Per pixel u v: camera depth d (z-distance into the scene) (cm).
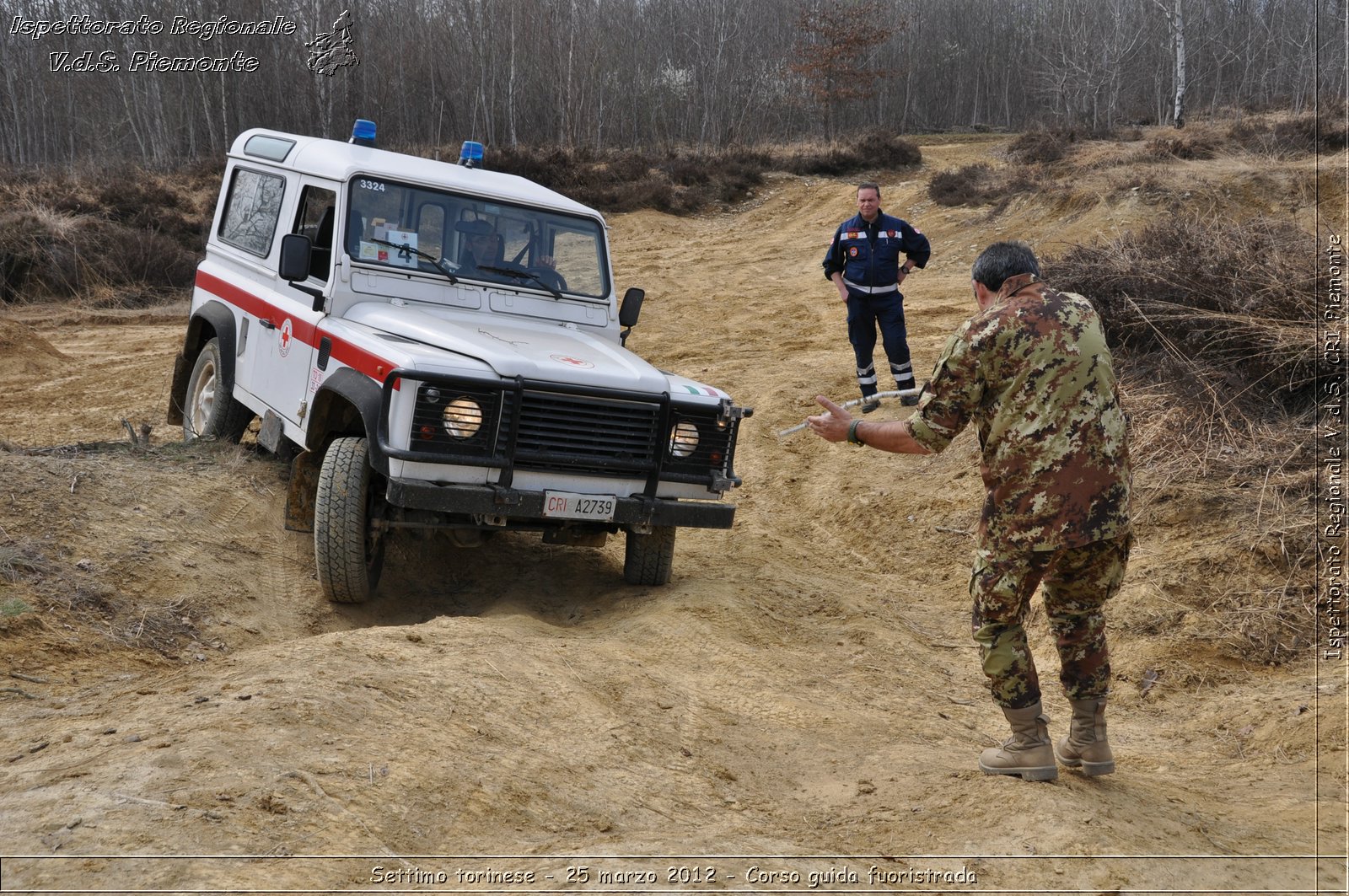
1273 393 797
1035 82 6425
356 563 602
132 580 588
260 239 794
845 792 403
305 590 640
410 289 684
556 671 485
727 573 728
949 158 3803
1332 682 535
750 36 5594
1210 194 2033
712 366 1415
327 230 691
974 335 379
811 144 4131
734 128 5112
